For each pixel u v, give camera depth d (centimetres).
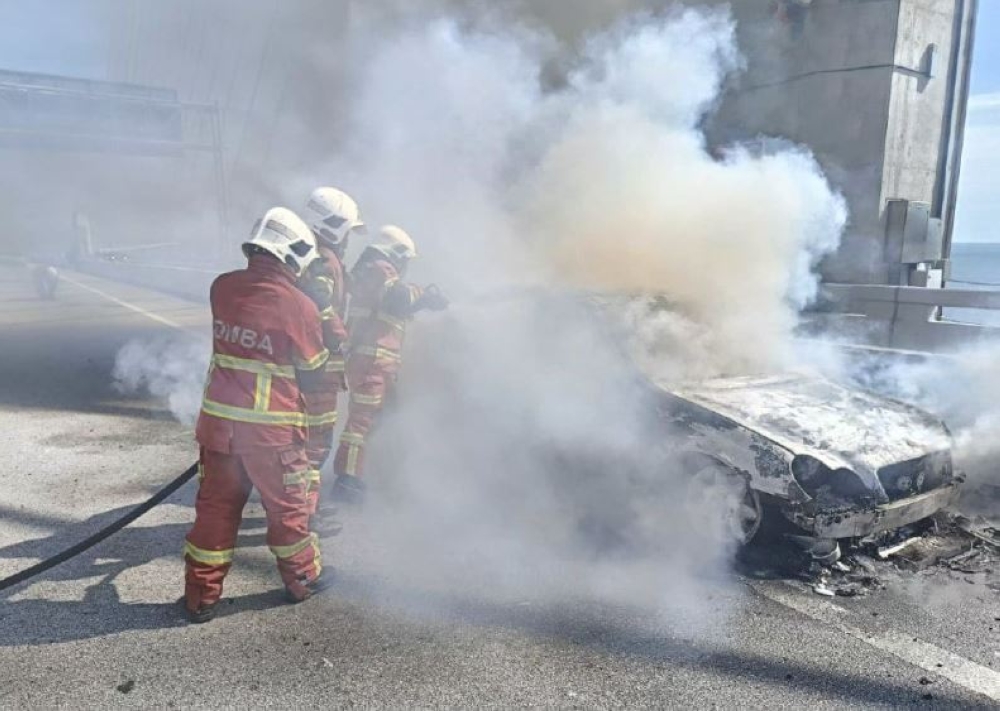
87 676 272
